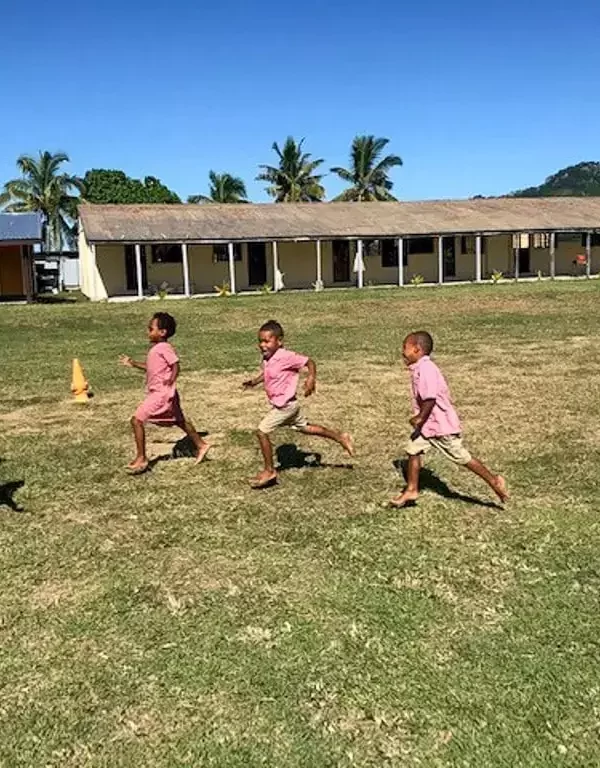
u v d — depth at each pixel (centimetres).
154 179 6153
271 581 428
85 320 2083
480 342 1477
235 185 5928
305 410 882
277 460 664
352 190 5569
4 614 398
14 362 1352
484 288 2806
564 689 321
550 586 413
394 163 5528
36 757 291
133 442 743
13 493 591
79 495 583
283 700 320
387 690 325
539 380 1043
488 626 373
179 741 297
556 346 1386
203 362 1295
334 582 424
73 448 727
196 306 2398
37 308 2419
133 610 399
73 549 479
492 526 498
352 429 780
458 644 358
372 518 517
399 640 363
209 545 480
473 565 441
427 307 2223
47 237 5497
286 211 3512
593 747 288
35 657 357
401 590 412
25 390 1062
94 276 3048
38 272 3619
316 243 3328
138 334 1784
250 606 399
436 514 521
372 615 387
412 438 528
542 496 555
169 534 500
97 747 296
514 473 611
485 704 313
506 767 278
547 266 3656
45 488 602
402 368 1188
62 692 330
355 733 299
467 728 300
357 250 3216
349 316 2067
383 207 3719
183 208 3469
